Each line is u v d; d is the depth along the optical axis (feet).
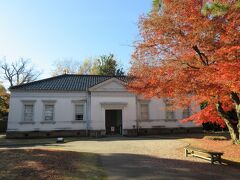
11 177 34.19
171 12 47.96
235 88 39.14
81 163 42.86
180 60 51.47
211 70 44.29
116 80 119.14
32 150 49.80
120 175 37.55
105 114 126.72
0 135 130.00
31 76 213.46
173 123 125.29
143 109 123.13
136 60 56.24
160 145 72.28
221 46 45.27
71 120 115.75
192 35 47.24
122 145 73.97
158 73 52.03
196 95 53.57
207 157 50.47
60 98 116.47
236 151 54.80
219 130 134.41
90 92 117.39
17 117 111.96
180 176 37.42
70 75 132.05
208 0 44.29
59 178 34.47
